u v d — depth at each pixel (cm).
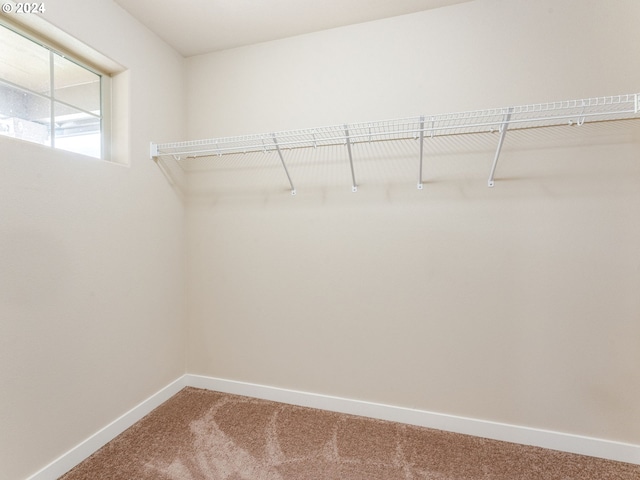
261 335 203
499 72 159
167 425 171
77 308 142
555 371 156
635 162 144
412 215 174
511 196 159
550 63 153
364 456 148
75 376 141
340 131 179
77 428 142
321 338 192
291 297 196
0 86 125
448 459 147
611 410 149
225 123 206
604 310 149
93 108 164
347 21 178
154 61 188
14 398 118
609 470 141
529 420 160
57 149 134
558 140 153
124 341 168
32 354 124
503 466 143
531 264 158
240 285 206
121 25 164
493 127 160
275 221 198
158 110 191
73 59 152
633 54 143
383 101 176
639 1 142
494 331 164
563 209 153
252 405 194
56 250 133
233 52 204
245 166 203
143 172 181
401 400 179
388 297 179
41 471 127
